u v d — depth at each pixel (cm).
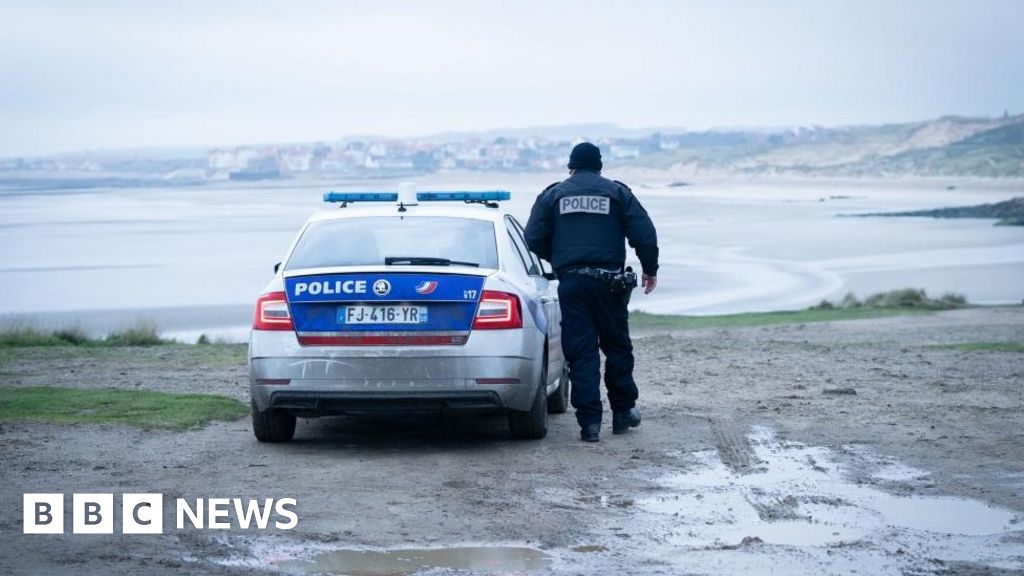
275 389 1334
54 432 1475
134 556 912
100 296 12369
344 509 1080
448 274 1330
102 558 904
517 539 977
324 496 1134
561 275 1466
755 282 13550
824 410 1741
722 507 1102
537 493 1157
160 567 883
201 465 1291
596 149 1502
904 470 1283
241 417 1647
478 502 1112
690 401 1848
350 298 1323
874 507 1106
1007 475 1255
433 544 960
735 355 2755
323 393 1323
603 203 1464
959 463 1322
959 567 894
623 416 1518
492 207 1568
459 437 1501
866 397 1897
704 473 1264
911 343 3325
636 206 1466
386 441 1468
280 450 1392
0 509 1065
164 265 17850
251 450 1390
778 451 1398
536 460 1334
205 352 2972
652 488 1185
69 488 1159
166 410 1656
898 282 13650
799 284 13288
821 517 1066
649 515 1067
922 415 1686
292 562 905
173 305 11131
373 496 1137
